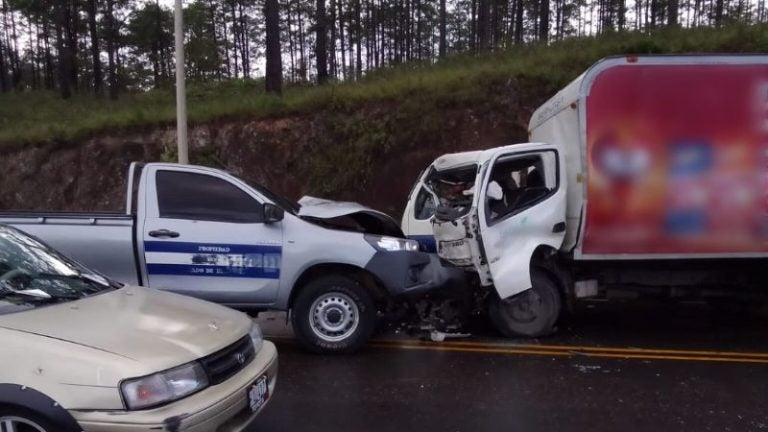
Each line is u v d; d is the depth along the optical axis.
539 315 6.95
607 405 4.88
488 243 6.55
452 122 13.14
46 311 3.53
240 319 4.09
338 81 16.52
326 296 6.15
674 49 13.78
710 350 6.50
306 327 6.12
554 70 13.34
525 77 13.34
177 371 3.18
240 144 13.95
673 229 6.70
